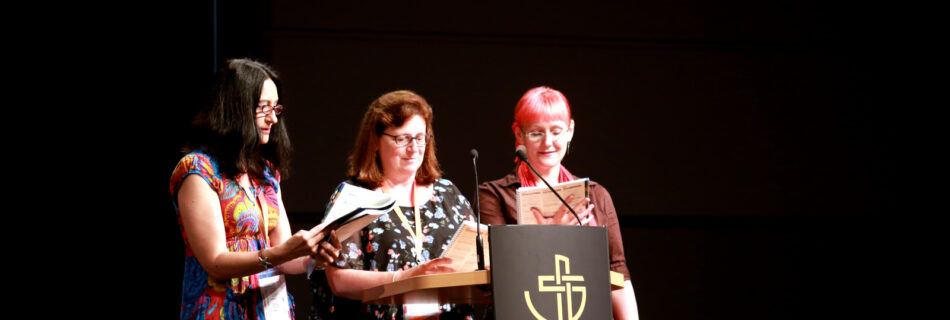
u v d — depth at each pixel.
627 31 3.93
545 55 3.86
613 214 2.58
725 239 3.87
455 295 1.80
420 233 2.10
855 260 3.95
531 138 2.52
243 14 3.43
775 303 3.86
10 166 3.04
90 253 3.04
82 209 3.06
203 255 1.80
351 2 3.74
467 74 3.78
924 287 3.95
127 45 3.13
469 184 3.69
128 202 3.07
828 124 4.01
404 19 3.77
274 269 1.97
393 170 2.12
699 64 3.96
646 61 3.92
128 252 3.06
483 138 3.75
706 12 3.99
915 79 4.08
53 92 3.09
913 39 4.10
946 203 3.99
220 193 1.87
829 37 4.06
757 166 3.93
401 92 2.16
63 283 3.02
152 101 3.12
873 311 3.93
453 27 3.81
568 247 1.69
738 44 3.99
